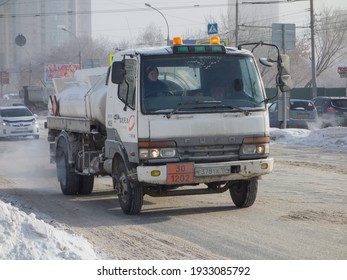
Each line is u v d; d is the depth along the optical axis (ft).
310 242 31.65
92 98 45.24
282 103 111.45
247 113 38.17
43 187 55.83
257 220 37.55
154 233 34.63
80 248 28.30
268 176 59.26
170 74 37.76
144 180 36.76
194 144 37.19
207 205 43.29
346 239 32.24
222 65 38.58
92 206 44.52
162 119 36.94
